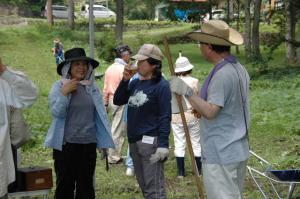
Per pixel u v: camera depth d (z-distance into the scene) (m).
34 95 6.12
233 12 44.34
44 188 6.62
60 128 6.61
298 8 29.44
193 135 9.20
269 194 8.28
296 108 16.42
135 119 6.52
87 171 6.75
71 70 6.68
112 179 9.36
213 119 5.27
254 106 17.39
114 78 9.99
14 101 5.99
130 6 58.31
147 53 6.48
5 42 36.16
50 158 11.06
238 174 5.36
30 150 11.59
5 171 5.93
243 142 5.31
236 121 5.27
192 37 5.38
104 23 51.12
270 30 41.53
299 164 10.34
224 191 5.25
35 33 39.09
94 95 6.75
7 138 5.96
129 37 43.50
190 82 9.03
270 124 14.47
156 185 6.46
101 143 6.82
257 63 29.16
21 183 6.54
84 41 39.53
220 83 5.17
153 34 44.94
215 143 5.26
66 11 60.22
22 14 56.53
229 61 5.29
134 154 6.61
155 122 6.48
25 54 32.62
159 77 6.52
